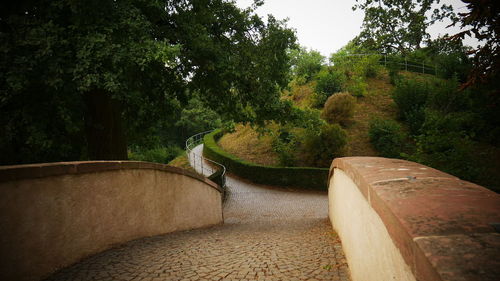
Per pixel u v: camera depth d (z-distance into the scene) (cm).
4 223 249
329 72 2714
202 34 773
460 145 1041
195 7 820
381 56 2894
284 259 354
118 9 598
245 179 1967
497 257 72
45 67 538
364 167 249
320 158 1817
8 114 581
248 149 2297
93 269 320
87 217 363
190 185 712
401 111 2141
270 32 911
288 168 1770
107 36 577
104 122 764
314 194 1608
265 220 1028
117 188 430
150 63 747
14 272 257
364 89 2428
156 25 755
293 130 2236
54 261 306
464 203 115
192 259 368
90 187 369
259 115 1041
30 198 277
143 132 1160
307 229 639
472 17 255
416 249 90
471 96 1684
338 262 325
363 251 221
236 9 930
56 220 310
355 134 2067
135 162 473
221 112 1060
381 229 163
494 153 1580
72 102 662
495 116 1622
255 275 301
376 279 177
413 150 1773
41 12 578
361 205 231
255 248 431
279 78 977
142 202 501
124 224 447
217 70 820
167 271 319
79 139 882
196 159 2608
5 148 627
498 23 256
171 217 612
